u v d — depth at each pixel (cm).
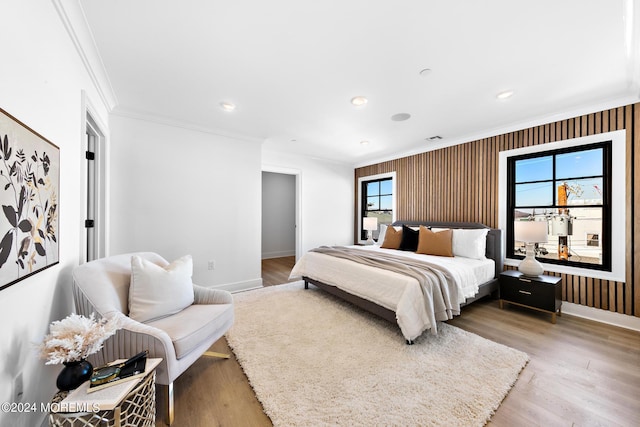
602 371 186
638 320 252
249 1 143
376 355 204
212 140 358
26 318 113
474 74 217
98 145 264
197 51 189
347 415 144
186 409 152
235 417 146
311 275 354
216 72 217
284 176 688
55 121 142
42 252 124
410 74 218
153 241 315
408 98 262
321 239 552
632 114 254
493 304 324
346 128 354
